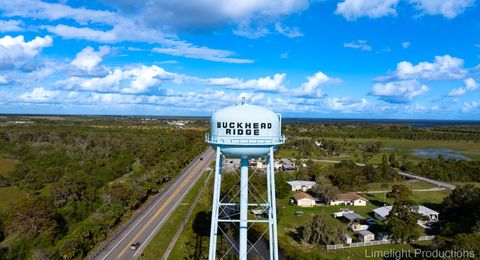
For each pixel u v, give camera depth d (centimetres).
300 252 4825
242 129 2914
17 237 5206
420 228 6253
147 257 4716
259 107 3073
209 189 8038
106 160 10575
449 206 6731
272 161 3008
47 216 5378
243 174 3238
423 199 8162
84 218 6303
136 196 6831
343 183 8881
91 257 4694
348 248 5375
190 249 4797
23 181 8106
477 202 6294
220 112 3020
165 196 7725
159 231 5600
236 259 4372
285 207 7588
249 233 5584
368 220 6494
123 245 5072
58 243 4781
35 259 4306
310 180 9812
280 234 5903
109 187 7225
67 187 6950
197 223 5916
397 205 5906
